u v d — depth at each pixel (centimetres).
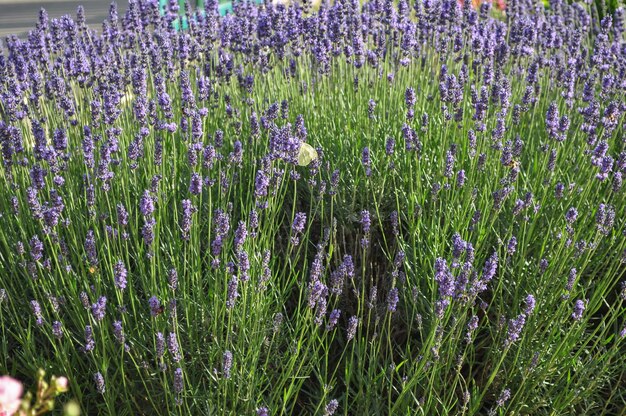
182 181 147
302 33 183
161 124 132
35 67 157
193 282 112
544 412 112
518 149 130
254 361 103
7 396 54
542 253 124
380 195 141
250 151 148
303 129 128
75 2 466
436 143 156
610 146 156
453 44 195
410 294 120
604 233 115
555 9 229
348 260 103
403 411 105
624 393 114
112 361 109
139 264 115
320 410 110
